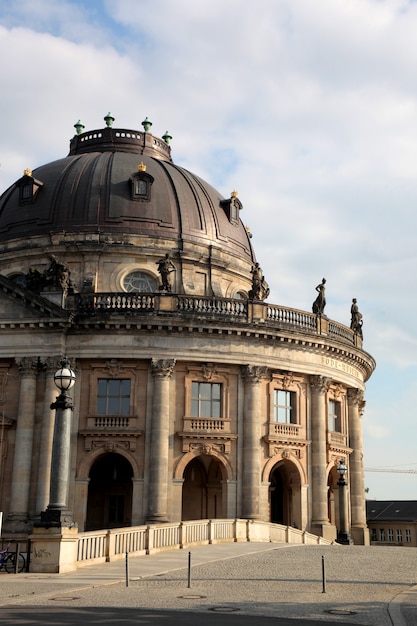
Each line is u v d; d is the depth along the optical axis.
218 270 61.88
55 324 50.91
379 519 123.12
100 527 55.19
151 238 59.72
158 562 33.03
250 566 31.53
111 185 61.62
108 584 25.97
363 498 61.28
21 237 60.47
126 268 58.97
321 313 58.56
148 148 70.00
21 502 48.59
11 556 31.39
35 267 59.78
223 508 51.75
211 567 31.17
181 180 64.69
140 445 51.09
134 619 18.52
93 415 51.34
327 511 56.72
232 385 53.78
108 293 52.62
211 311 53.66
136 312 51.66
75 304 52.44
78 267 58.94
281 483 58.62
